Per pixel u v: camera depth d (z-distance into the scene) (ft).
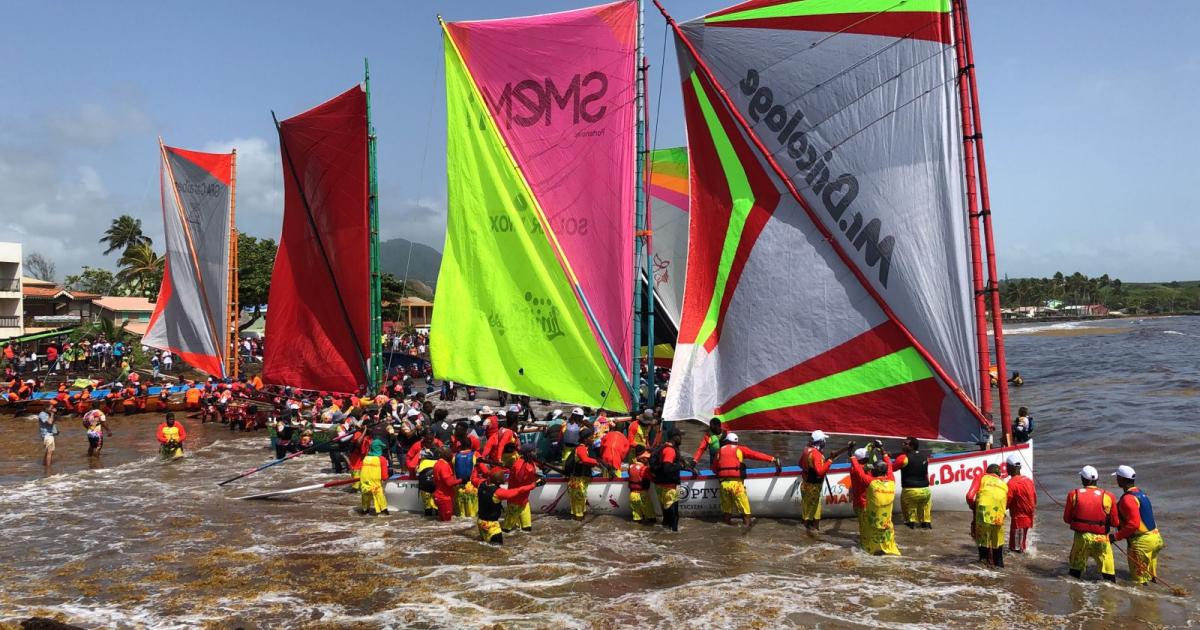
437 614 41.11
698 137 65.10
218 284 135.85
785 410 63.10
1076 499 45.65
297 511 64.69
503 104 74.74
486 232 76.74
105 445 103.40
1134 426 103.09
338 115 100.07
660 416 71.61
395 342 229.45
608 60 70.08
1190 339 373.61
